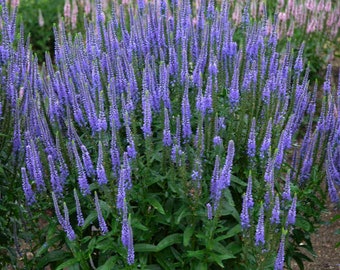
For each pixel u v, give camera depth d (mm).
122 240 756
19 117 942
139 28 1028
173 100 972
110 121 879
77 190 889
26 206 870
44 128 877
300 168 1001
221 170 792
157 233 910
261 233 758
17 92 1002
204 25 1068
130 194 835
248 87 928
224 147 913
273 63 1052
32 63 996
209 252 822
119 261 830
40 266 888
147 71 934
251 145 872
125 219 745
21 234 915
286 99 942
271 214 786
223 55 1049
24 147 928
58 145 847
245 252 802
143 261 836
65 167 857
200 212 828
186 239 813
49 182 867
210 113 875
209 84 863
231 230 828
